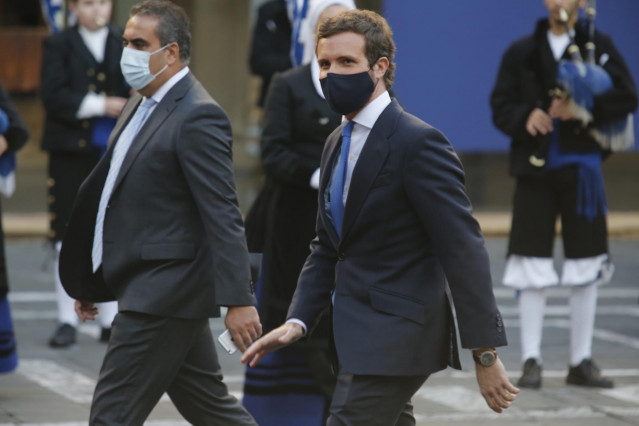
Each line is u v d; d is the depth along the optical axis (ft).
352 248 26.16
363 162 25.77
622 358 57.06
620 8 112.06
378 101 26.07
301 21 39.45
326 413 38.32
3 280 44.24
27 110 122.42
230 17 123.95
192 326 29.86
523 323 50.34
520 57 49.67
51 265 82.48
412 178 25.34
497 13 109.50
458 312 25.18
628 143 49.65
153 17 30.12
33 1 122.72
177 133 29.32
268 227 38.68
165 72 30.17
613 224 106.93
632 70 112.78
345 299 26.08
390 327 25.48
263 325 38.29
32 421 41.70
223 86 124.77
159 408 44.39
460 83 109.70
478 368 25.61
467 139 110.22
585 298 50.19
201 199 29.04
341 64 25.73
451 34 109.09
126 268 29.63
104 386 29.60
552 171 49.39
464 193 25.58
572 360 50.70
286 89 38.45
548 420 44.34
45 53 56.08
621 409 46.24
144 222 29.55
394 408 25.84
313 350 37.47
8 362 44.50
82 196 30.55
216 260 28.89
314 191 38.24
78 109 55.21
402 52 108.37
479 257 25.20
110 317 56.80
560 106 48.14
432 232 25.31
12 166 46.47
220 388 31.65
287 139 38.17
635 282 81.66
